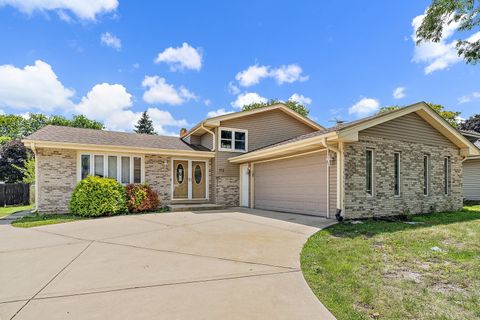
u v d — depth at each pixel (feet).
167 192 44.42
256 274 13.30
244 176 47.73
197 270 13.91
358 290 11.36
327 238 20.45
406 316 9.29
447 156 37.47
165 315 9.36
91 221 30.35
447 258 15.61
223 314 9.43
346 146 29.07
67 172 37.63
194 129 49.70
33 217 33.76
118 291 11.35
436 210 35.68
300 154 35.53
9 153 86.07
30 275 13.30
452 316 9.25
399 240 19.70
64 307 9.94
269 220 29.71
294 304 10.18
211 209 41.98
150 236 22.00
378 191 30.96
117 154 40.88
